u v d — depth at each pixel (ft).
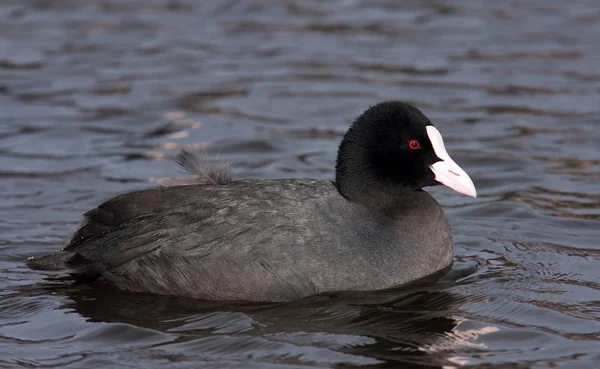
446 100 69.51
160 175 55.77
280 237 37.50
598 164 57.00
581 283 39.73
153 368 32.04
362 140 40.06
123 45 82.94
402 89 71.82
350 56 80.07
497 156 58.34
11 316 36.88
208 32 87.04
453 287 39.09
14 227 47.42
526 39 83.10
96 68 77.00
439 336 34.32
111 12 92.79
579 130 62.95
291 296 37.47
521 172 56.08
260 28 88.22
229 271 37.47
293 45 83.15
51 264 39.52
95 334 35.06
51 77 74.69
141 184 54.34
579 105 67.67
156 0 96.94
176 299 38.34
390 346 33.45
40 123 65.10
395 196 40.01
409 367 31.63
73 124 65.00
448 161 40.29
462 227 47.62
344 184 40.01
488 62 77.71
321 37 85.25
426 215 40.14
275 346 33.55
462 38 84.02
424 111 67.15
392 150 39.83
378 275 38.14
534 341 33.83
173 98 70.49
